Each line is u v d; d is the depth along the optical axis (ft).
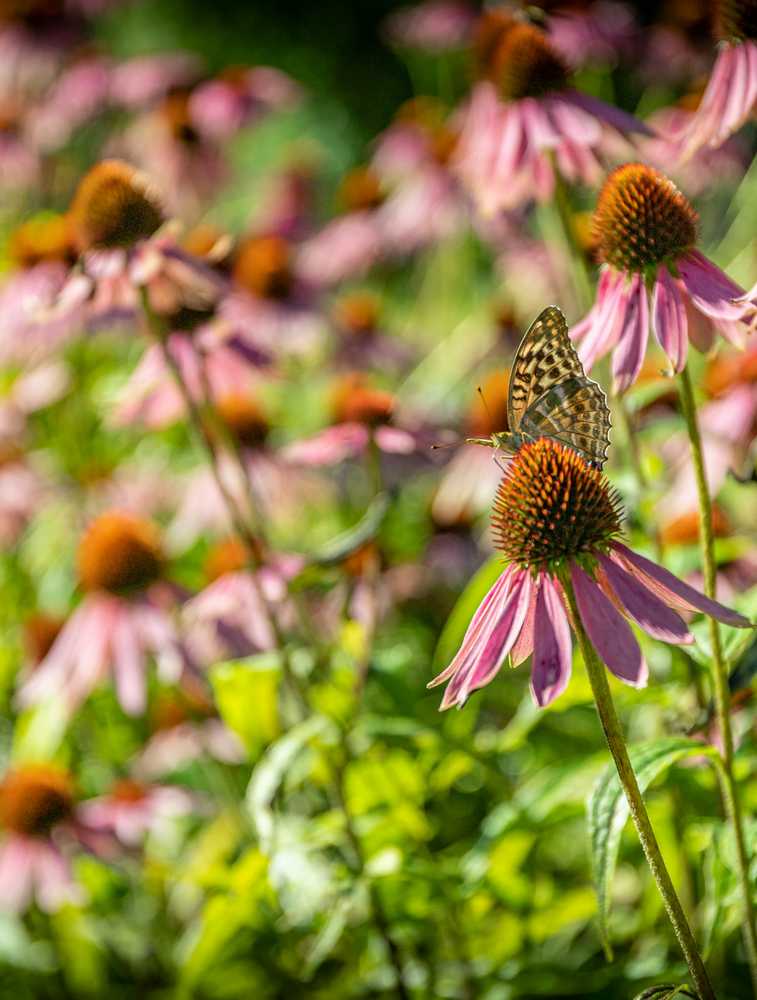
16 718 3.39
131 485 3.75
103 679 3.04
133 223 2.74
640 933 2.77
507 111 2.82
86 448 3.98
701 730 2.31
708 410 2.83
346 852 2.74
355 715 2.78
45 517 3.71
